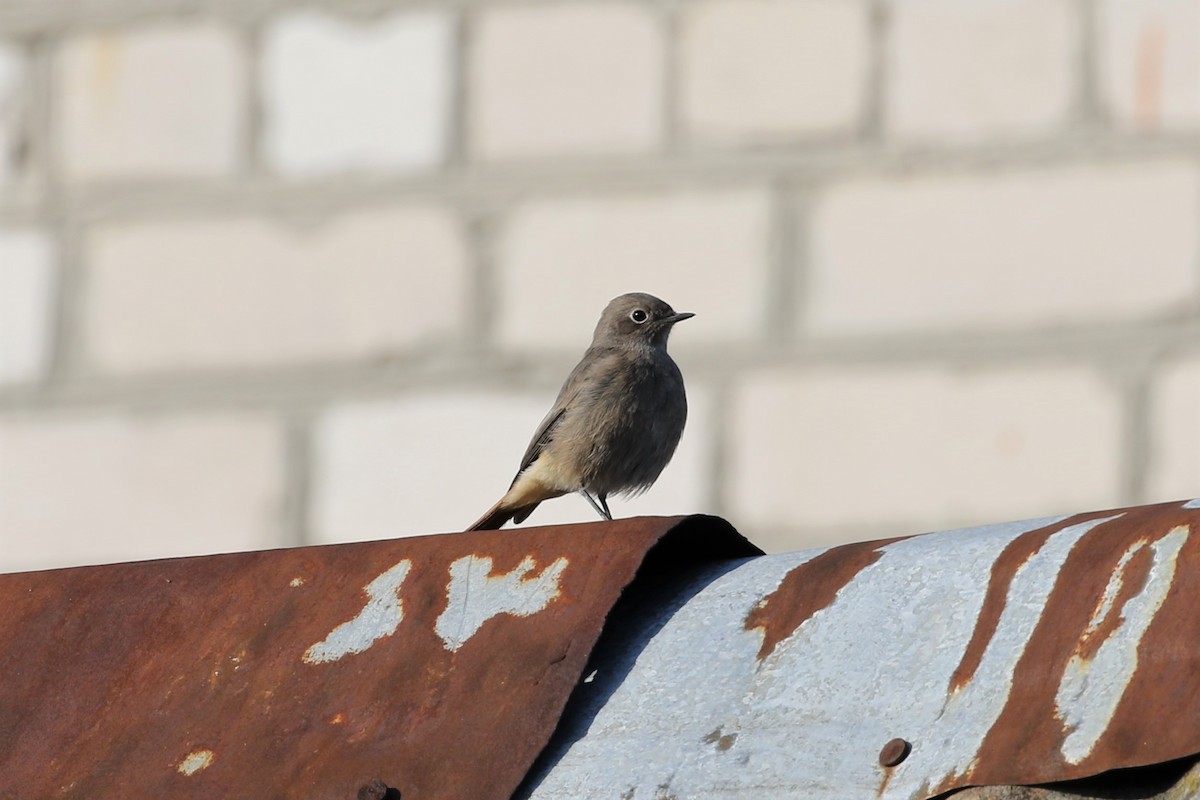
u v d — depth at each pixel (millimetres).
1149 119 14820
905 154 14977
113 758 5613
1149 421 14281
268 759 5445
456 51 15797
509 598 5703
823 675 5148
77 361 15680
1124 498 14195
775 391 14609
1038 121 14914
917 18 15180
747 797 4844
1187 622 4723
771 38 15328
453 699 5430
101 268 15844
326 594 5961
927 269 14742
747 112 15242
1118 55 14938
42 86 16406
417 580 5883
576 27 15633
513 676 5426
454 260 15398
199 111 16062
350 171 15750
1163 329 14430
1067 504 14242
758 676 5246
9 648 6109
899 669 5066
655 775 5008
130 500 15359
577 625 5512
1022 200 14789
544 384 15070
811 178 15039
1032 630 4977
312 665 5719
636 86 15445
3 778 5648
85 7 16469
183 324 15625
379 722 5445
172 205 15914
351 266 15547
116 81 16234
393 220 15570
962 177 14883
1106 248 14641
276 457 15266
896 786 4734
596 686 5414
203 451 15359
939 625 5152
